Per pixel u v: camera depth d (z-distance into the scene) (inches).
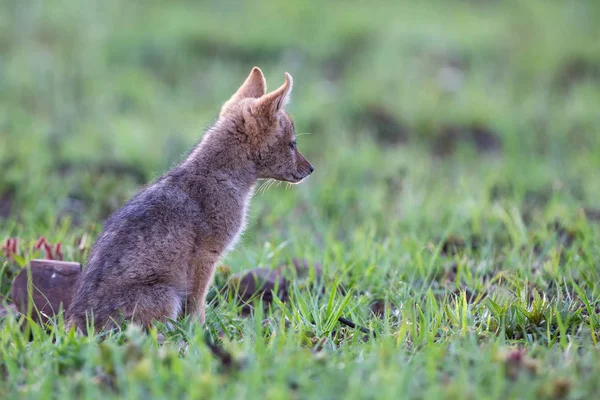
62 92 734.5
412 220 493.4
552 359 285.0
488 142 710.5
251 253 431.5
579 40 961.5
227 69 833.5
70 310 326.6
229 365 265.4
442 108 740.0
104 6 944.9
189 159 365.7
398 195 573.6
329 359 276.1
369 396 240.8
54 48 835.4
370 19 986.7
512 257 421.7
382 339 301.7
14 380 265.1
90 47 832.9
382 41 914.1
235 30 911.0
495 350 278.8
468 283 390.9
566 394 247.6
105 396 249.0
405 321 311.0
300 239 471.8
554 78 872.3
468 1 1143.0
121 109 727.7
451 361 272.8
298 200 553.6
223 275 403.5
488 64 890.7
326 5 1043.9
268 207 532.7
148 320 324.2
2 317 346.6
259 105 366.9
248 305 374.9
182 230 340.5
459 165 636.1
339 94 768.3
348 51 902.4
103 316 319.6
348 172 604.4
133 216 334.6
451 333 316.2
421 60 876.0
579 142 707.4
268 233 491.8
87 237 414.9
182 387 250.1
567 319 325.4
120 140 621.3
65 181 548.1
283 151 379.2
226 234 358.0
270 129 370.9
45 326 331.9
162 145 623.8
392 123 719.7
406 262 417.4
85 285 325.4
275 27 927.7
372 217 515.2
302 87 775.7
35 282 354.9
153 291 327.9
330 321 329.7
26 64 778.2
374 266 406.0
